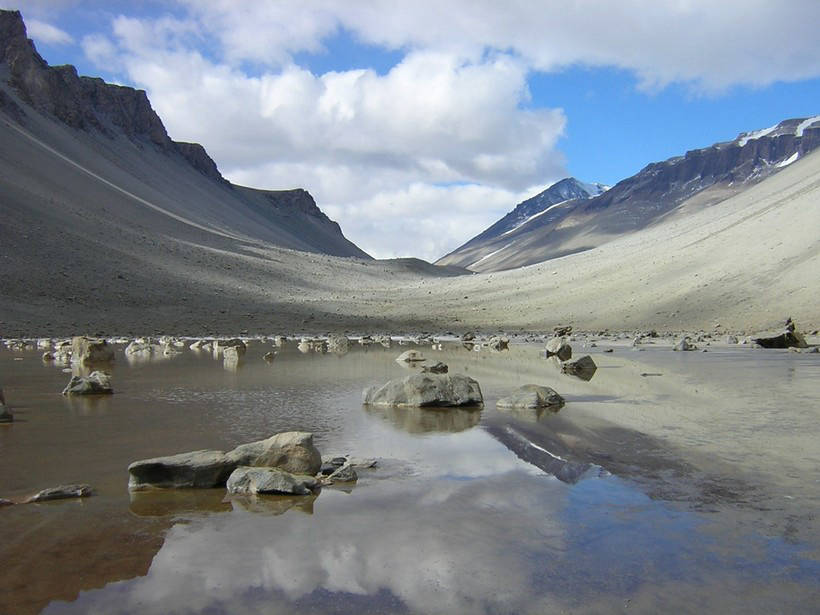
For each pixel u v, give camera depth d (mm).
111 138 151500
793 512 6711
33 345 37812
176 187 150750
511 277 98562
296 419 12930
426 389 14703
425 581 5148
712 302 52125
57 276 58562
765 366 24016
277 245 134125
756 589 4961
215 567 5465
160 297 62969
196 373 22578
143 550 5867
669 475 8211
